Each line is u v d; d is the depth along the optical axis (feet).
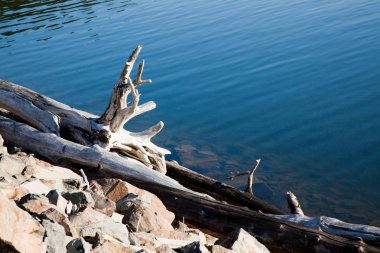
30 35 106.93
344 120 56.44
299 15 102.68
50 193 19.47
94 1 142.41
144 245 18.65
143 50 89.04
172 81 73.31
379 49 75.72
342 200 43.06
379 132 52.75
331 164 48.62
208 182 35.22
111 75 77.66
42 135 34.42
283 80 69.26
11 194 18.26
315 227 26.16
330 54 76.69
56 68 83.10
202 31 97.81
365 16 95.30
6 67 85.46
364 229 25.17
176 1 132.26
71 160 32.86
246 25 99.04
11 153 32.60
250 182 33.68
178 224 27.84
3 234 13.03
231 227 26.30
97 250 15.65
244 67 75.82
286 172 48.01
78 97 70.90
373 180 45.42
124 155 36.70
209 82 71.72
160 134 57.93
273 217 26.71
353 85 64.54
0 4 146.30
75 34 104.68
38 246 13.78
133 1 138.82
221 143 54.75
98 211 20.89
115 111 35.17
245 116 60.44
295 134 54.95
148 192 27.40
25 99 37.14
